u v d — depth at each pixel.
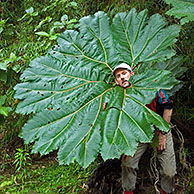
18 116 3.58
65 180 3.00
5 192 2.92
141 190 2.79
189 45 3.00
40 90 1.81
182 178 2.75
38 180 3.10
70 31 2.17
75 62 2.00
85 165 1.46
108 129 1.56
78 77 1.92
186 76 3.01
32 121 1.64
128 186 2.38
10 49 3.31
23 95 1.78
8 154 3.71
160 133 2.18
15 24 4.43
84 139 1.56
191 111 3.07
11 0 4.65
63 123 1.65
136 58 2.03
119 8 3.18
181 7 1.90
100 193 2.74
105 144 1.49
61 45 2.11
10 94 3.25
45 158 3.65
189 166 2.82
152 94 1.70
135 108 1.65
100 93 1.81
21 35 3.60
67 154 1.51
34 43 3.07
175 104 3.08
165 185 2.32
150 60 1.97
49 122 1.65
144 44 2.07
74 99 1.78
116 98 1.73
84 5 3.47
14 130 3.61
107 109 1.68
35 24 3.53
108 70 2.00
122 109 1.66
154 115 1.59
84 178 2.99
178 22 3.04
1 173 3.39
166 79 1.74
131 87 1.80
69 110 1.71
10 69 2.64
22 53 3.27
